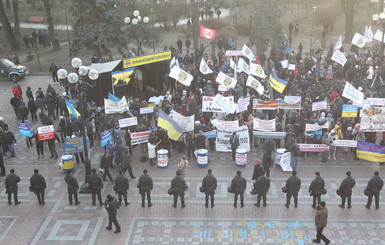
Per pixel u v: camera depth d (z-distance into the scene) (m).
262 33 39.31
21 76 36.47
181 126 21.45
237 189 16.47
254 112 23.97
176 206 17.03
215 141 22.69
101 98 28.44
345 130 22.06
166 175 19.67
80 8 37.72
